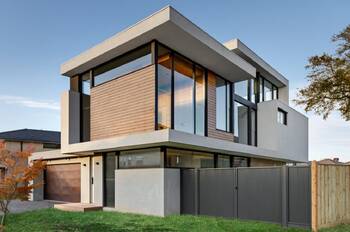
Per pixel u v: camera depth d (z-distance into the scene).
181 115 11.85
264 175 9.37
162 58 11.27
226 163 14.63
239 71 13.74
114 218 10.20
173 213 10.87
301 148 22.39
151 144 10.61
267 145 18.34
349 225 8.68
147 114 10.94
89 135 14.27
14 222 9.76
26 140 25.47
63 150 14.07
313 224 8.06
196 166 12.52
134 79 11.61
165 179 10.76
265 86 20.97
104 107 12.83
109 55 12.37
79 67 13.74
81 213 11.46
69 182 16.67
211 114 13.47
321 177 8.36
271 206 9.14
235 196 9.93
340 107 11.26
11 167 10.40
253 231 7.96
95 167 14.00
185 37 10.72
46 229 8.53
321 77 11.37
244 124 17.53
